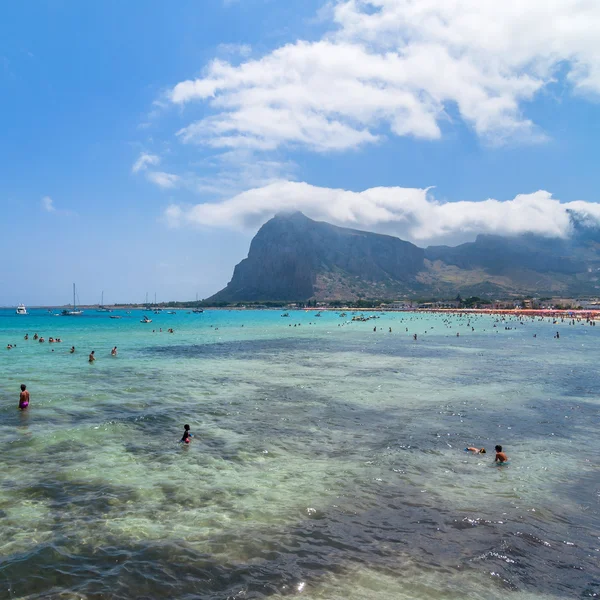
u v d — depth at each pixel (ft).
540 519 38.52
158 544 33.17
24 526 35.42
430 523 37.47
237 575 29.53
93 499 40.81
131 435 62.13
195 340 248.32
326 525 36.76
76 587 27.96
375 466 50.98
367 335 303.48
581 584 29.45
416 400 88.43
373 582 29.01
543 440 62.28
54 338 246.27
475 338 277.03
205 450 56.24
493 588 28.68
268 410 78.79
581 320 540.11
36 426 65.31
